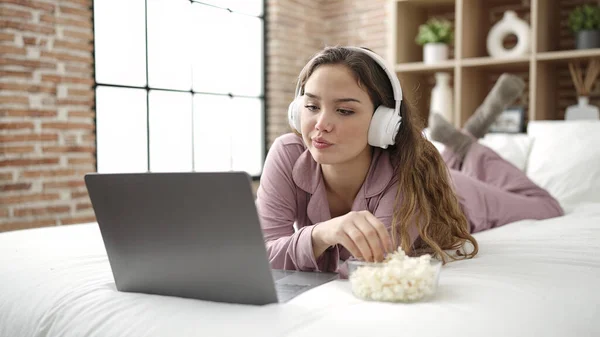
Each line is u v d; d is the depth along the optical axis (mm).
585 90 3908
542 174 2777
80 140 3697
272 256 1249
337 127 1185
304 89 1345
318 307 886
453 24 4734
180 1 4578
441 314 842
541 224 1892
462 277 1092
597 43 3738
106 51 4039
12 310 1058
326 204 1376
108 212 1008
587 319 933
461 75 4141
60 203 3578
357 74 1188
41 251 1372
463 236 1371
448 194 1395
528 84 4398
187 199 919
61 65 3578
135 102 4262
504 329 809
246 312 881
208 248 936
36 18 3432
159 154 4469
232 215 892
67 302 1005
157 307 933
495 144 3012
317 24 5750
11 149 3328
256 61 5332
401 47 4504
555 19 4105
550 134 2922
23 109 3381
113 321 908
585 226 1721
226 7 5008
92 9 3787
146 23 4316
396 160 1354
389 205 1301
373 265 942
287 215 1409
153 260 1000
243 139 5227
